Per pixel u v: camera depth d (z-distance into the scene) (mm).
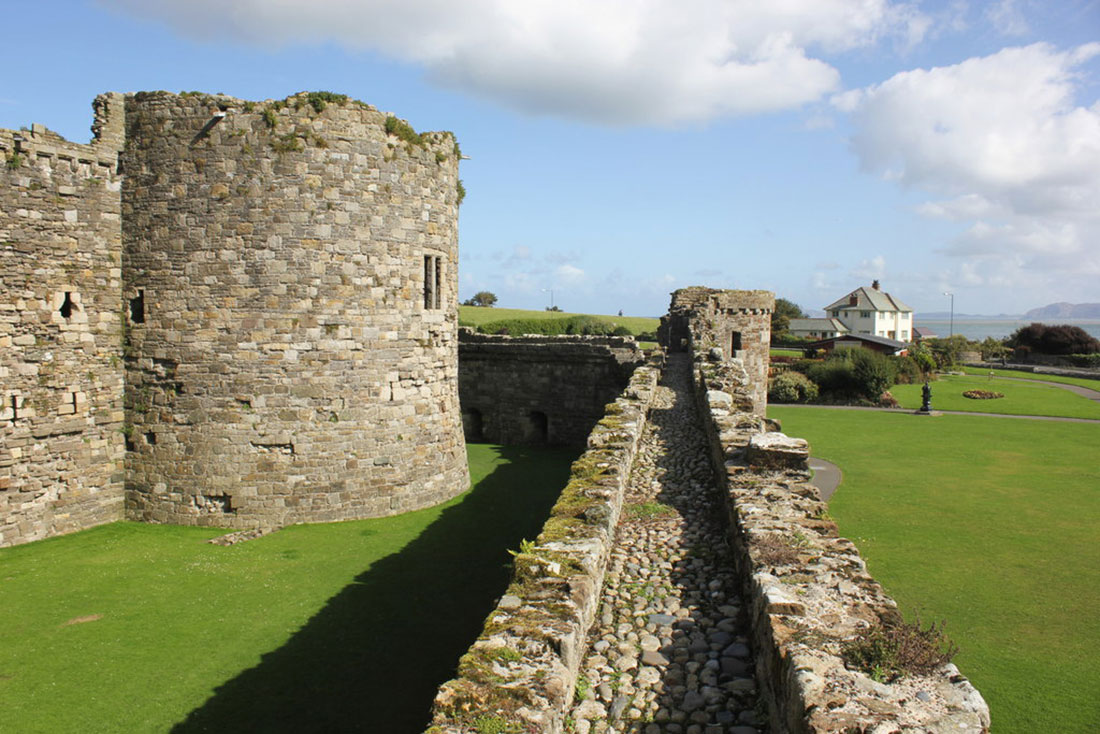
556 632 6023
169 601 13984
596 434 13914
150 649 12086
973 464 34750
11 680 11070
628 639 7238
